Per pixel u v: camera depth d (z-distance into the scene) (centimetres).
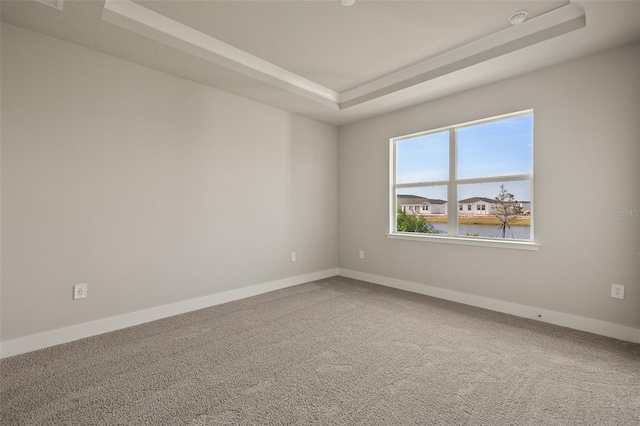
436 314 301
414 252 384
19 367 199
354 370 198
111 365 203
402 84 327
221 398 169
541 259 284
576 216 264
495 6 218
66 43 237
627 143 239
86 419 151
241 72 292
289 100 363
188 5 219
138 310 277
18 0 188
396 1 213
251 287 367
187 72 291
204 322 280
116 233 264
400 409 160
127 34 227
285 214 405
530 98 287
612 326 247
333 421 151
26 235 221
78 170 243
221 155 337
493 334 253
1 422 148
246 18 234
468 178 342
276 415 155
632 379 186
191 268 313
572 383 182
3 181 213
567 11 221
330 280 443
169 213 297
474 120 325
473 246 330
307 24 241
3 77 212
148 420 151
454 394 172
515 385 181
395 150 415
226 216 343
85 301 247
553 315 277
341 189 471
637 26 214
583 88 259
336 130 472
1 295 212
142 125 278
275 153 392
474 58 271
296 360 211
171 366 202
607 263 249
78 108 243
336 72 329
